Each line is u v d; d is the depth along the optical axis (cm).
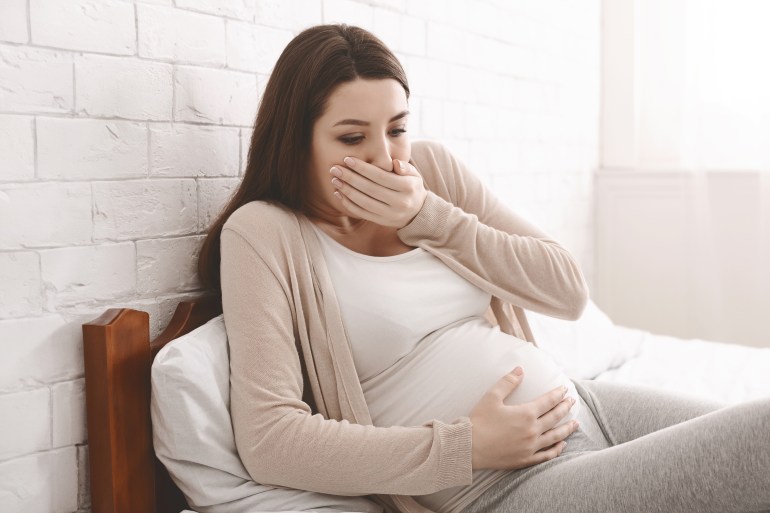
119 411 114
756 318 265
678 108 276
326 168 124
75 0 113
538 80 248
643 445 104
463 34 210
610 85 288
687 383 176
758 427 93
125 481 115
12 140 106
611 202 290
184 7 130
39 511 111
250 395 110
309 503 109
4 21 104
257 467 108
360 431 109
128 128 121
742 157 263
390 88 121
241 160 144
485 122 222
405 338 122
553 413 115
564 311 136
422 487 106
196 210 135
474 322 132
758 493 92
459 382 119
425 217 129
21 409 108
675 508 97
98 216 117
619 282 293
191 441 110
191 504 114
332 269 123
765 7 254
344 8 168
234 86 142
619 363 196
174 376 110
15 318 107
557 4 256
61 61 111
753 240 264
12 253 106
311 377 118
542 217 257
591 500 102
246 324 113
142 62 123
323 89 120
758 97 257
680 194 275
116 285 121
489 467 109
